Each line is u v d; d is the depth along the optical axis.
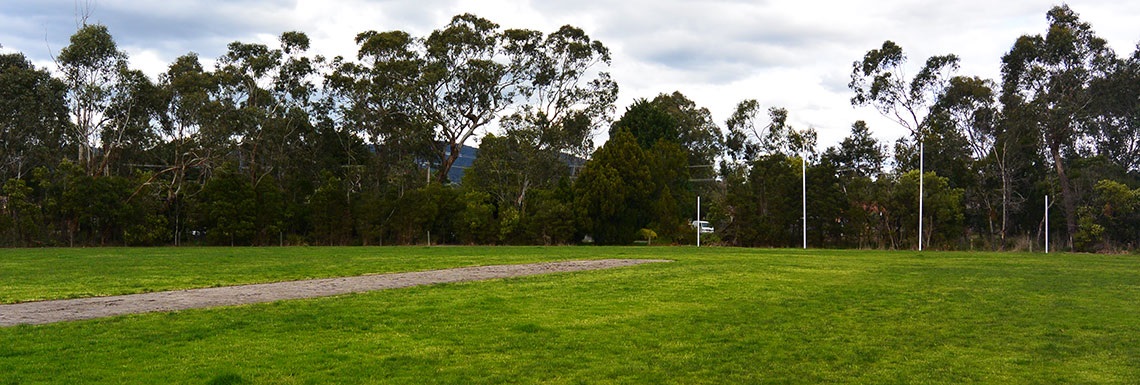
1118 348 11.16
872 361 10.23
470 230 51.50
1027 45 53.16
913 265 27.86
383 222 51.81
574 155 63.84
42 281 19.70
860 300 16.53
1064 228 51.66
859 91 62.88
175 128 52.28
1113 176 50.81
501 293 17.20
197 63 55.28
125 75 48.62
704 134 77.31
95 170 50.62
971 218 55.59
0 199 45.75
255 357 9.95
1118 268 26.45
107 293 17.03
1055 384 9.05
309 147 58.56
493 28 59.81
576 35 60.97
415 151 59.59
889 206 49.41
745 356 10.46
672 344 11.23
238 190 49.25
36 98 47.81
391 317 13.40
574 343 11.21
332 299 15.84
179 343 10.82
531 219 51.69
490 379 9.02
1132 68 51.62
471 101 60.12
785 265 27.22
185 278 20.83
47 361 9.57
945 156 56.44
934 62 59.97
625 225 52.22
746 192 52.38
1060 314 14.52
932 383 9.05
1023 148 53.94
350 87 57.38
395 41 57.56
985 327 12.93
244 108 52.34
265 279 20.73
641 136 65.19
